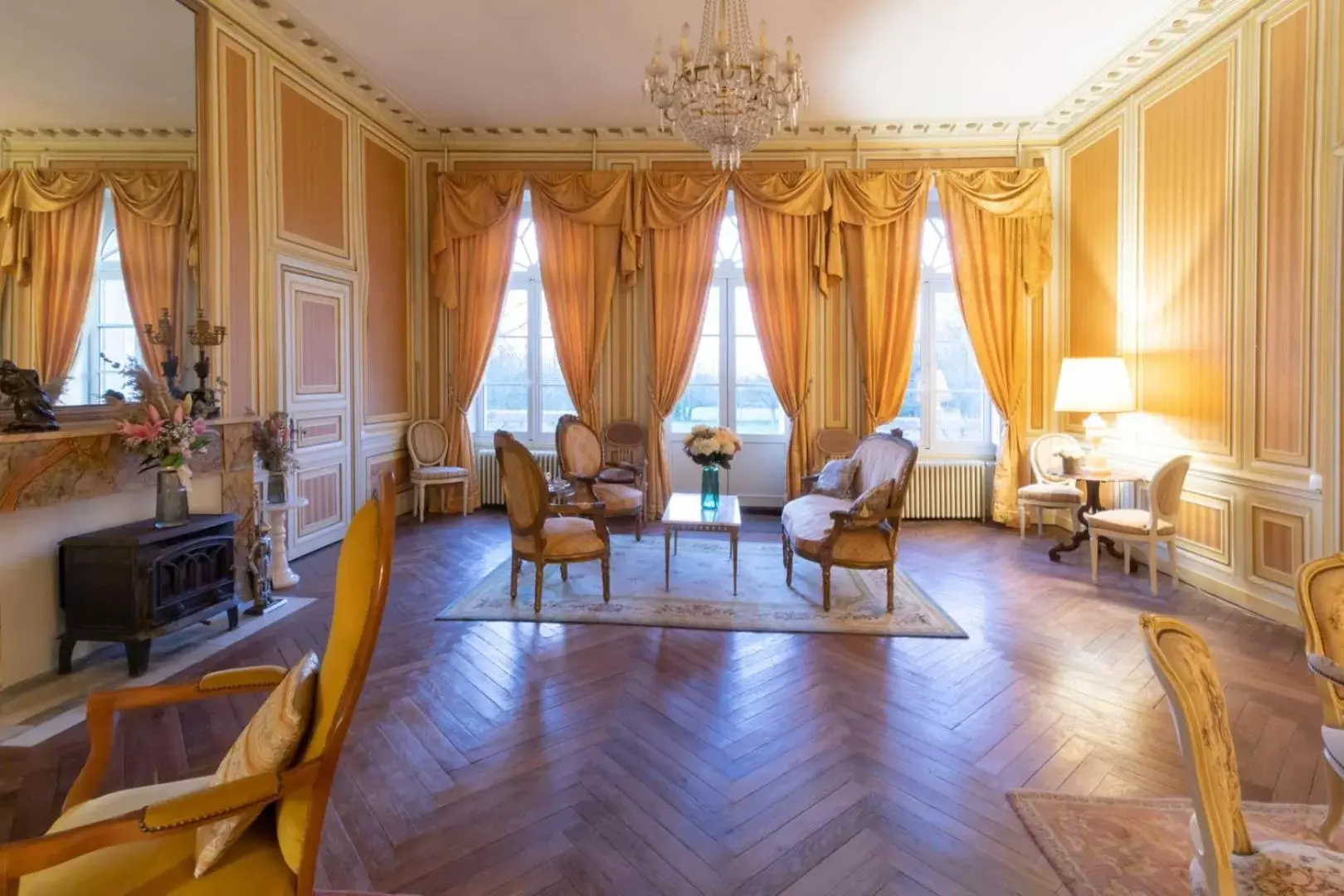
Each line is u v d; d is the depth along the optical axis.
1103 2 3.84
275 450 3.92
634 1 3.90
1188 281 4.11
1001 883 1.60
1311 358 3.24
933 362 6.18
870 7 3.93
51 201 2.76
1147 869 1.64
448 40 4.38
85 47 2.92
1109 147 4.99
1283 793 1.98
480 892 1.56
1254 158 3.57
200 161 3.62
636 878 1.61
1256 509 3.58
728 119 3.24
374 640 1.18
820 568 4.43
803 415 5.93
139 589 2.73
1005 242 5.72
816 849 1.72
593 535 3.66
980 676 2.78
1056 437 5.30
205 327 3.40
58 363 2.77
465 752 2.18
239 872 1.13
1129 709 2.49
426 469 5.82
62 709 2.45
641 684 2.69
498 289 6.04
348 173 5.09
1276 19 3.42
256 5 3.95
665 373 5.96
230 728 2.33
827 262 5.89
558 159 6.04
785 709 2.48
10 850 0.90
